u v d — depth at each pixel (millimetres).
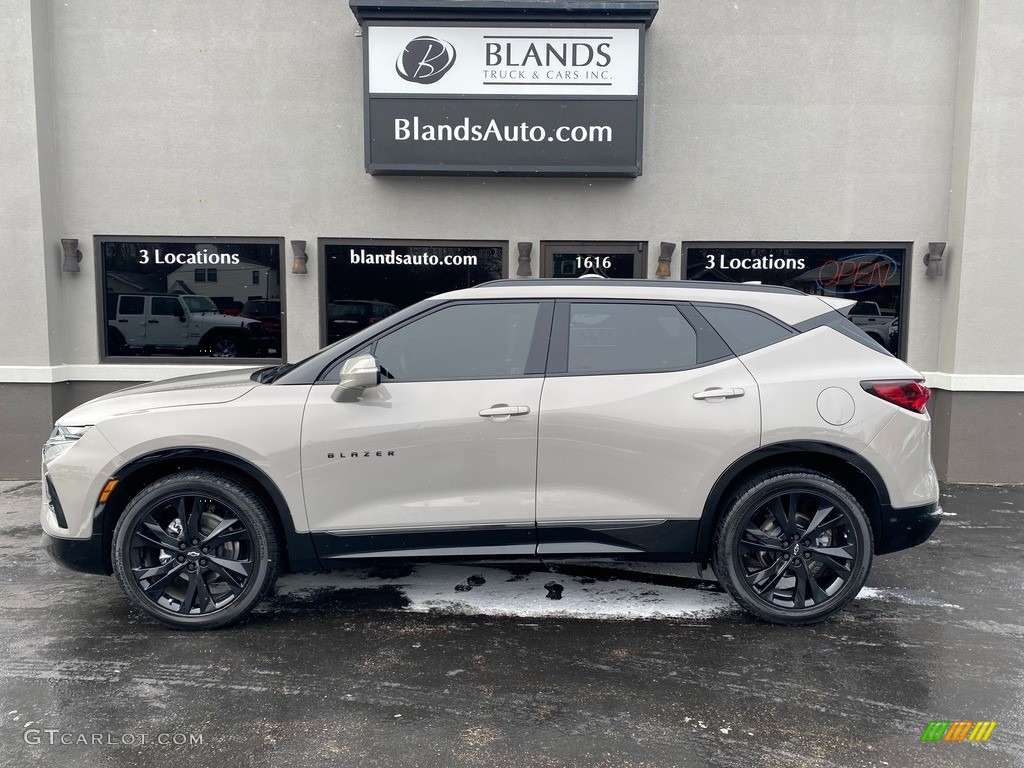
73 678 3373
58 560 3822
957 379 6988
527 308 3957
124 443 3705
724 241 7277
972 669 3508
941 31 7027
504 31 6820
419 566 4930
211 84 7129
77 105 7125
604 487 3826
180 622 3820
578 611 4172
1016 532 5656
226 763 2746
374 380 3549
